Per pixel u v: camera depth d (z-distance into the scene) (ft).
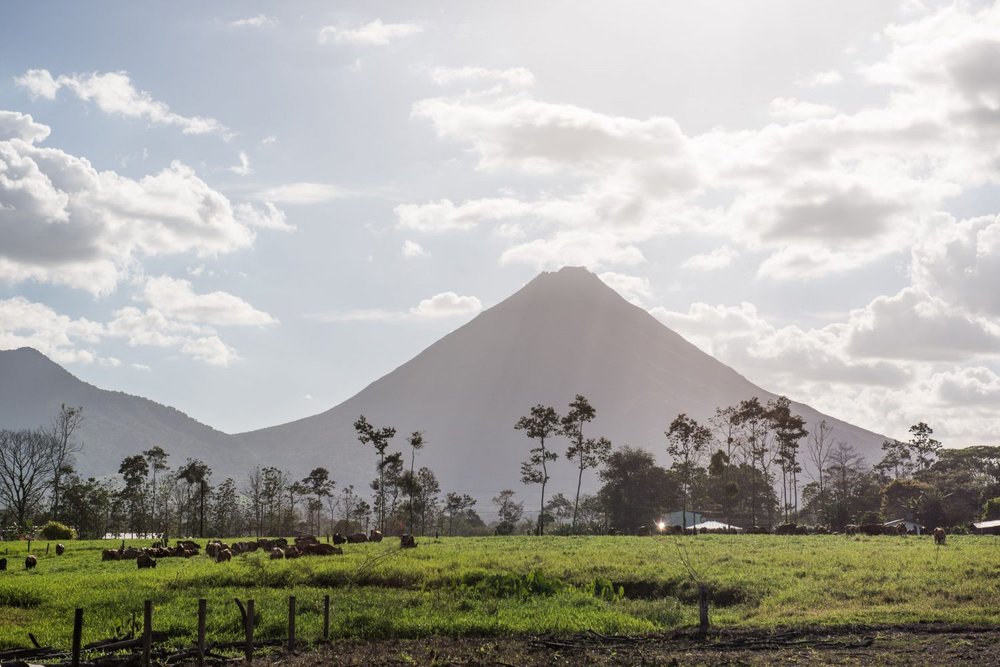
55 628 106.73
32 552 254.68
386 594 133.59
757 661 91.61
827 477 596.70
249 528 508.94
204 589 138.31
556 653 96.37
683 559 169.07
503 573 147.13
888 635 105.29
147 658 84.28
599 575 150.71
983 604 123.95
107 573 172.35
